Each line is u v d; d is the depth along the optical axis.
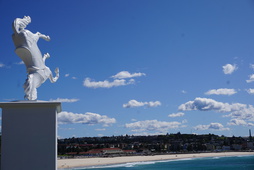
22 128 8.39
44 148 8.40
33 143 8.38
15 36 9.48
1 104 8.31
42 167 8.33
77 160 148.62
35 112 8.48
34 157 8.34
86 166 121.25
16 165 8.25
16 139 8.34
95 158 169.50
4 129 8.34
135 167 113.00
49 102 8.48
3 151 8.25
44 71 9.97
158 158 181.12
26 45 9.43
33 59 9.61
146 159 170.62
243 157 191.00
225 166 113.69
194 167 110.88
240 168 101.75
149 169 102.38
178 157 194.88
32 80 9.41
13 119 8.39
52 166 8.36
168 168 107.50
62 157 177.00
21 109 8.45
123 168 108.25
